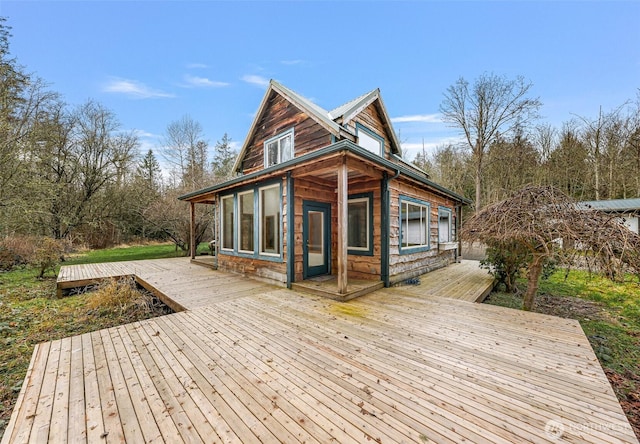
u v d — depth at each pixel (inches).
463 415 66.0
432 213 307.4
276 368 89.5
